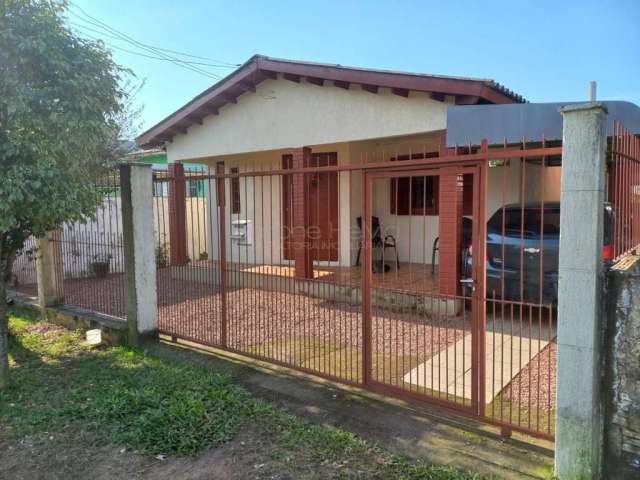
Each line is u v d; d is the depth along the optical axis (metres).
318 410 3.70
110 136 7.65
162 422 3.46
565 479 2.62
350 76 7.05
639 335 2.49
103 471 2.93
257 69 8.13
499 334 5.43
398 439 3.19
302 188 8.23
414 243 8.55
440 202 6.15
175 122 9.67
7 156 3.91
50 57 3.94
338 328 6.02
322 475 2.79
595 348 2.50
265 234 9.84
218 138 9.52
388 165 3.61
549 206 6.06
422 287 6.81
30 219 4.38
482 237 3.22
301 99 8.16
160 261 9.41
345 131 7.64
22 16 3.89
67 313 6.37
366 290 3.89
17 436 3.40
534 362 4.56
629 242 3.27
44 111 4.09
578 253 2.51
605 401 2.64
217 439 3.24
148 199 5.59
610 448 2.64
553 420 3.36
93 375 4.56
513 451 2.98
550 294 5.73
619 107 4.98
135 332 5.52
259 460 2.98
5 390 4.24
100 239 6.69
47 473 2.93
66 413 3.71
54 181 4.09
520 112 5.48
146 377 4.43
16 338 5.89
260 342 5.55
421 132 6.82
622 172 2.98
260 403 3.79
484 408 3.28
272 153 9.85
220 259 5.12
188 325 6.17
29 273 8.73
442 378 4.29
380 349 5.20
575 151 2.49
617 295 2.55
